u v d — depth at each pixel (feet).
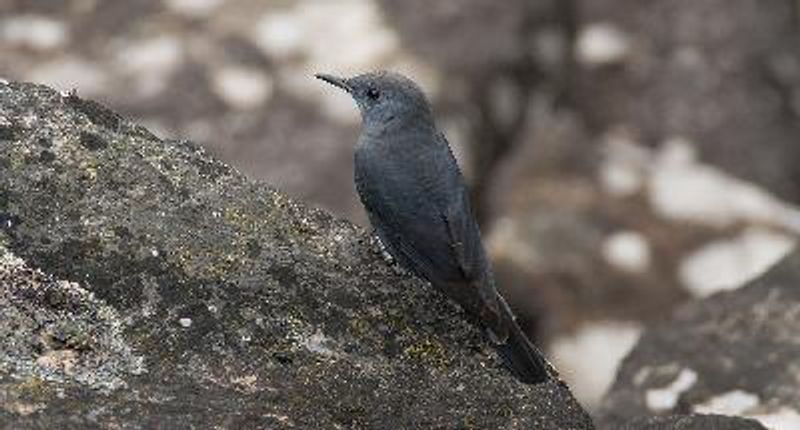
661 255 60.39
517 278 58.49
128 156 32.96
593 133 70.33
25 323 28.58
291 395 29.14
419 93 36.78
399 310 32.22
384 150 36.09
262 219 32.96
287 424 28.32
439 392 30.55
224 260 31.50
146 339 29.30
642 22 73.26
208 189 33.06
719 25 73.00
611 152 66.33
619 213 61.98
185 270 30.94
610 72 71.46
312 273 32.17
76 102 33.83
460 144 64.28
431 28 68.39
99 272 30.27
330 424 28.89
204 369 29.09
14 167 31.76
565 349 56.44
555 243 59.72
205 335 29.84
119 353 28.78
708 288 59.26
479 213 63.82
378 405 29.78
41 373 27.55
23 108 33.09
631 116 70.74
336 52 66.90
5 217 30.83
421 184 35.14
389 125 36.58
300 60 66.54
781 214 63.77
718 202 63.77
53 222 30.99
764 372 42.45
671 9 73.41
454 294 32.40
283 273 31.83
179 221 31.99
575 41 72.43
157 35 67.36
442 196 35.01
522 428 30.48
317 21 68.33
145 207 31.99
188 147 34.04
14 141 32.27
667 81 71.51
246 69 66.03
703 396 42.09
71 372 27.86
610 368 55.72
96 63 66.23
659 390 42.65
